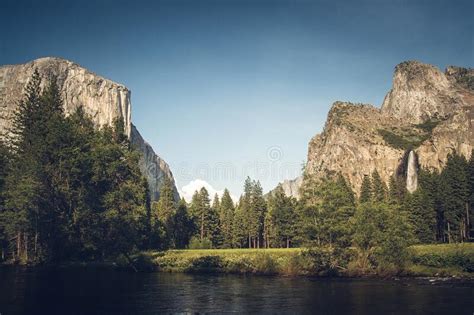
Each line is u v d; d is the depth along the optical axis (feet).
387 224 167.02
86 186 200.44
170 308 94.22
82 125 229.25
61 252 197.36
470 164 354.54
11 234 204.13
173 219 417.90
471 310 89.04
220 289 126.72
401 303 98.73
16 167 208.03
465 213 354.74
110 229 202.18
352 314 86.07
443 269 159.33
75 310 90.43
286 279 156.25
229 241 441.68
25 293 112.27
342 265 168.66
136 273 179.52
